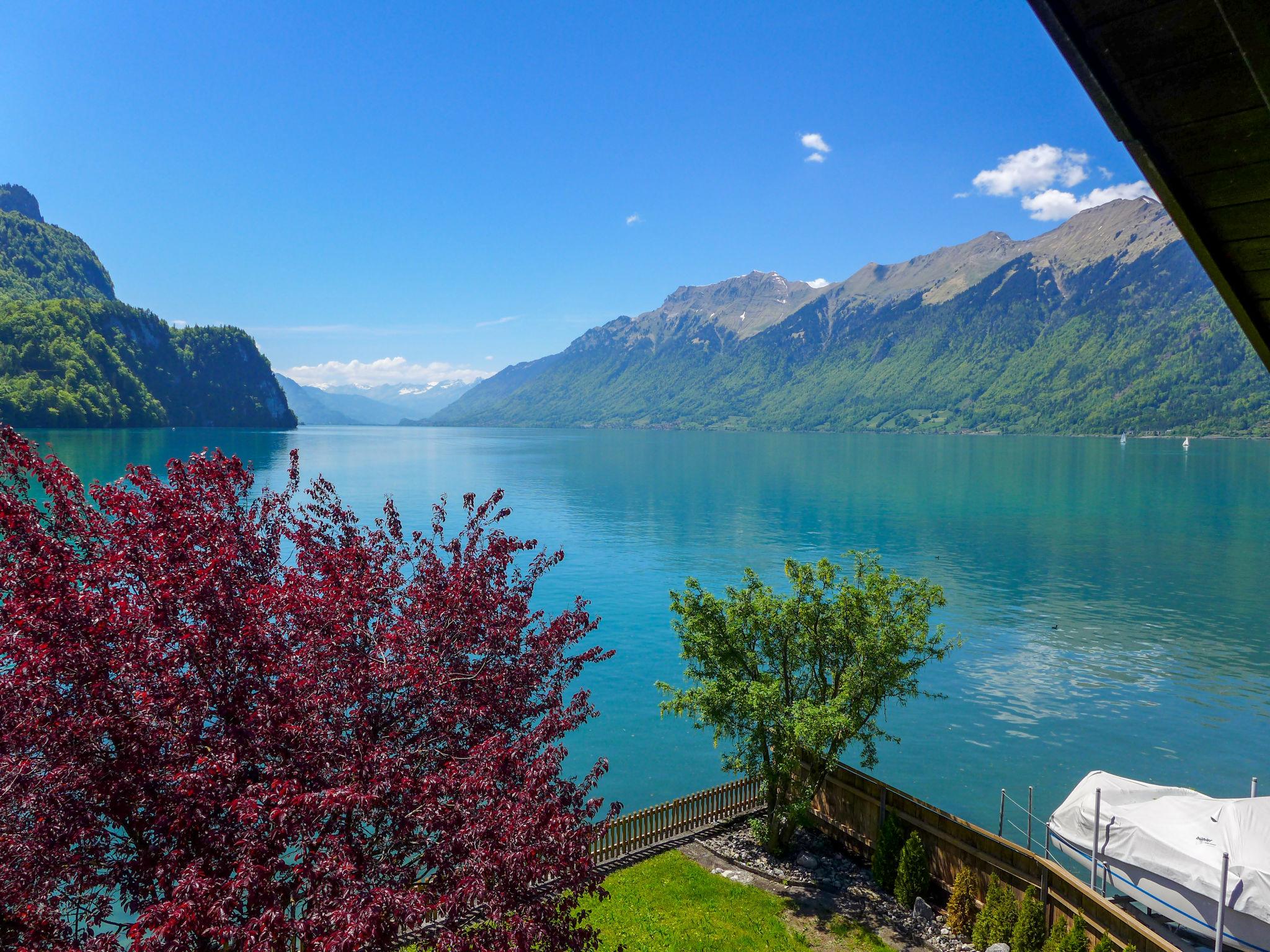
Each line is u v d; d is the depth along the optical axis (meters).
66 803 8.70
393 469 194.62
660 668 49.78
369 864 9.15
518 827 9.40
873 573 24.19
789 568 24.67
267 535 13.13
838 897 21.97
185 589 9.94
